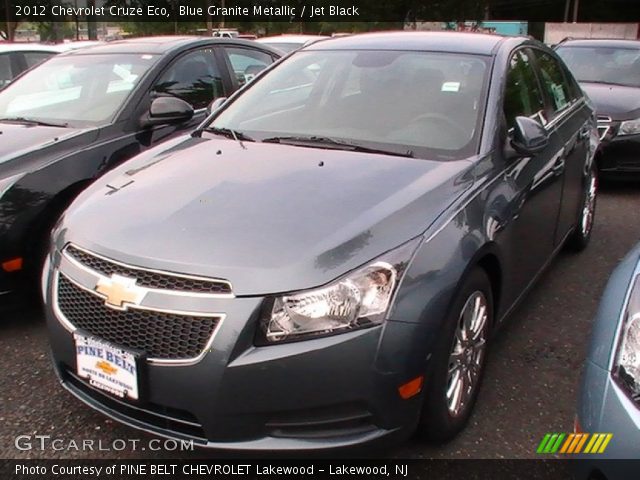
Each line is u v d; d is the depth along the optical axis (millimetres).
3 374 3268
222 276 2281
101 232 2590
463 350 2715
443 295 2428
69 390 2672
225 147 3408
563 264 4828
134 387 2357
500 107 3350
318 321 2250
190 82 5176
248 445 2295
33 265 3713
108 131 4344
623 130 6691
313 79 3846
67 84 4891
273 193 2752
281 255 2332
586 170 4648
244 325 2238
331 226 2480
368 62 3809
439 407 2561
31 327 3762
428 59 3713
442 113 3363
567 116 4430
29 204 3666
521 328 3805
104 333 2447
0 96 5004
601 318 2232
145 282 2369
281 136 3498
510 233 3035
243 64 5863
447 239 2547
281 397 2244
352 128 3426
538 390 3168
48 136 4164
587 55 8266
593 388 2064
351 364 2246
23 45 8633
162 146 3625
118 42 5488
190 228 2504
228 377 2234
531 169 3426
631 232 5613
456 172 2943
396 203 2645
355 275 2309
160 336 2316
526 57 4027
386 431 2365
